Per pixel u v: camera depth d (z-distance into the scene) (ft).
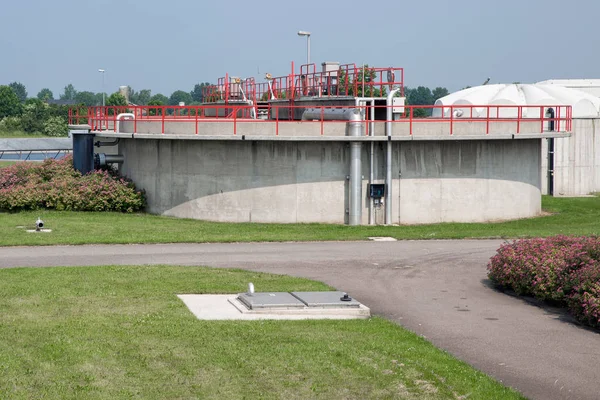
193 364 44.24
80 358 44.70
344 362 44.83
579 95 177.78
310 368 43.88
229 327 51.49
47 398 39.32
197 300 59.26
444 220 111.55
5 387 40.47
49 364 43.78
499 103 168.25
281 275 69.82
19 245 86.17
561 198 143.95
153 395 40.04
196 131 110.01
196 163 112.16
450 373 43.21
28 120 424.87
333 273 72.79
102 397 39.58
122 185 118.83
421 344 48.80
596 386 42.42
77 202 118.11
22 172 127.75
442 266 77.10
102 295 59.77
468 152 111.86
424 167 110.22
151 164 117.29
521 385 42.52
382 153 108.58
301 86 135.23
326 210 108.78
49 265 74.18
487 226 107.86
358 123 106.52
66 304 56.75
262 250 85.25
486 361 46.57
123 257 79.56
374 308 59.47
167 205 115.65
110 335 49.03
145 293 60.75
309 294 59.72
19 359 44.45
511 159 115.34
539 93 174.50
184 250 84.64
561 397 40.83
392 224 109.09
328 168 108.37
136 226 103.09
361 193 108.17
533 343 50.44
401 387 41.37
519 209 116.78
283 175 108.58
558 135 115.44
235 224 107.65
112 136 116.78
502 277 66.39
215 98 176.04
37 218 109.29
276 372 43.29
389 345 48.19
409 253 84.23
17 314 53.78
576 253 61.98
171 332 49.93
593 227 107.24
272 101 142.00
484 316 57.72
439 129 109.91
